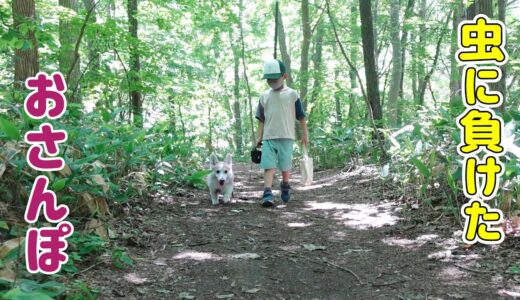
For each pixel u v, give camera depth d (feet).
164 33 40.19
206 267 11.75
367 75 32.01
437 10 54.75
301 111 19.92
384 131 26.50
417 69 47.78
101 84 28.96
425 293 10.19
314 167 37.09
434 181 17.76
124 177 16.97
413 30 47.03
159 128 25.02
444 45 51.93
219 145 78.28
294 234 14.89
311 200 20.79
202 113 50.62
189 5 32.55
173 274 11.20
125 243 13.11
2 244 10.01
